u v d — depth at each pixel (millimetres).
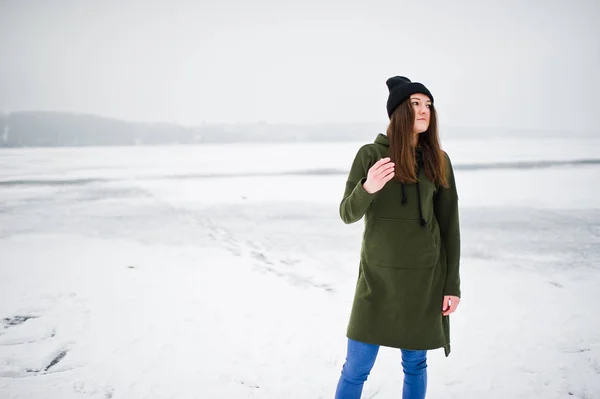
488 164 24062
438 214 2186
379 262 2082
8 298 5031
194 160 32531
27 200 13695
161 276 5941
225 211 11461
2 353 3609
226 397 2934
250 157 35406
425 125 2051
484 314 4438
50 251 7430
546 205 11391
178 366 3393
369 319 2092
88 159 35531
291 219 10289
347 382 2172
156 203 12898
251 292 5254
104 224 9852
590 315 4375
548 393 2963
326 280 5766
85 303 4871
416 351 2162
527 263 6355
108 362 3457
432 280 2090
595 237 7914
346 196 2092
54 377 3207
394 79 2172
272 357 3555
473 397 2918
